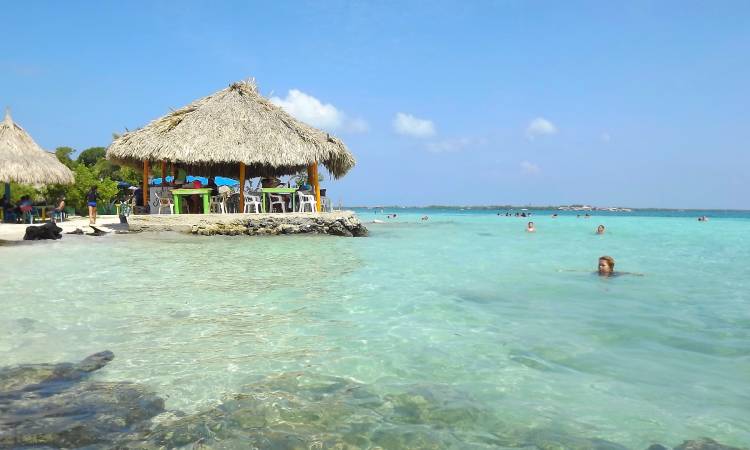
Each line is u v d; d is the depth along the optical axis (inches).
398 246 528.4
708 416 119.9
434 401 126.4
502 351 167.0
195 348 166.4
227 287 269.3
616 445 105.2
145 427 109.8
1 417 113.6
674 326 201.8
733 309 233.0
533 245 568.1
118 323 196.1
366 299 243.6
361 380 139.9
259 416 116.0
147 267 336.5
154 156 619.5
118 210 1130.7
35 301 231.1
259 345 170.1
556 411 121.8
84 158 2007.9
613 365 154.9
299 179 874.1
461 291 268.4
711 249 531.5
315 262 375.6
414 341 176.6
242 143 640.4
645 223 1185.4
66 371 143.9
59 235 513.0
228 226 608.1
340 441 105.0
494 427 113.0
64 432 106.7
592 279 315.6
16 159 692.7
